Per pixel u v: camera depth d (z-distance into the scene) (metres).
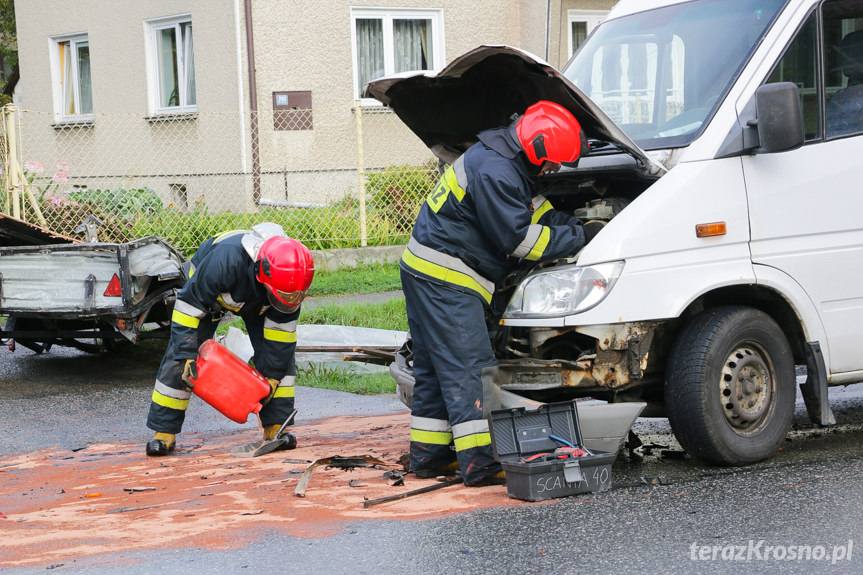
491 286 5.36
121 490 5.60
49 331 9.67
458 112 6.10
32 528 4.86
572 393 5.54
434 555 4.16
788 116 5.13
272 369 6.56
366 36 16.64
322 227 14.07
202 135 16.20
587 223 5.39
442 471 5.54
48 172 18.69
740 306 5.47
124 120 17.33
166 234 13.48
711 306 5.66
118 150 17.44
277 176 15.80
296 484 5.50
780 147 5.18
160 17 16.61
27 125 18.98
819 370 5.59
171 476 5.92
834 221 5.62
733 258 5.38
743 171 5.42
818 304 5.61
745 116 5.45
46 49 18.55
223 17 15.70
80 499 5.45
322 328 9.67
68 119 18.28
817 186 5.58
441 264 5.23
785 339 5.55
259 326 6.77
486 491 5.16
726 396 5.38
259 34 15.56
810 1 5.76
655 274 5.21
